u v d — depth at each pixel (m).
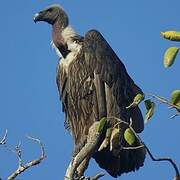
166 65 6.76
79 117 13.79
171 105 6.96
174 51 6.75
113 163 12.93
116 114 13.29
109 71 13.55
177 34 6.83
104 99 13.45
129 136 7.57
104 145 11.17
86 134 13.63
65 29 14.27
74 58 13.83
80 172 10.95
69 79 13.79
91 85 13.52
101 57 13.59
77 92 13.67
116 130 8.70
